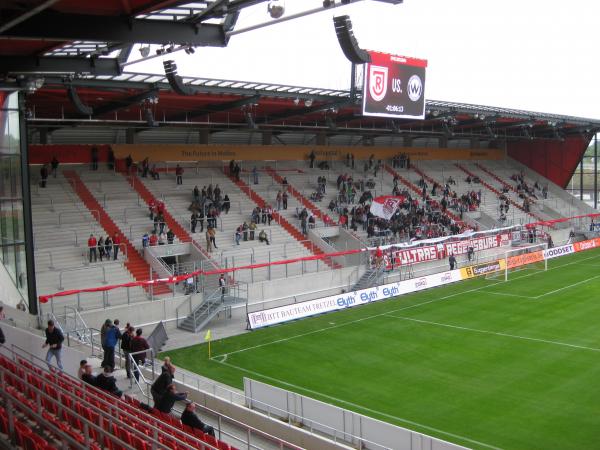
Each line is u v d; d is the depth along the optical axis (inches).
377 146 2456.9
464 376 936.9
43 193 1525.6
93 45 713.0
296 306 1312.7
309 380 937.5
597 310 1331.2
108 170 1718.8
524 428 747.4
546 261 1855.3
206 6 576.7
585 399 833.5
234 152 2005.4
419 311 1358.3
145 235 1414.9
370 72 1531.7
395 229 1882.4
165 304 1253.1
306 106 1566.2
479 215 2279.8
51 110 1444.4
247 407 799.1
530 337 1136.8
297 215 1795.0
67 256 1338.6
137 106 1425.9
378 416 794.8
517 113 2148.1
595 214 2466.8
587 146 2687.0
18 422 457.1
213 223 1603.1
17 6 499.5
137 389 740.0
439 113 1915.6
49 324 746.8
